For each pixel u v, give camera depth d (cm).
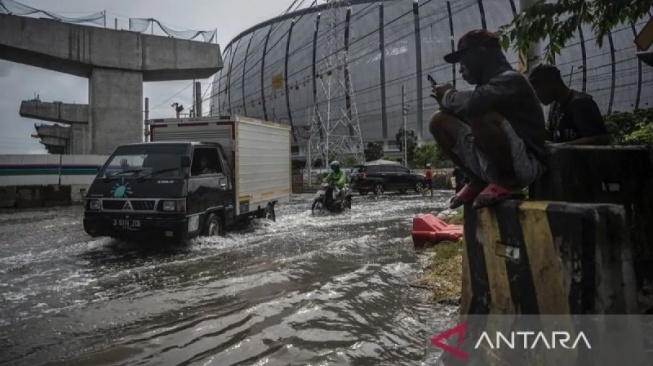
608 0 335
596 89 6450
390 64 7488
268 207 1162
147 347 357
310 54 7525
